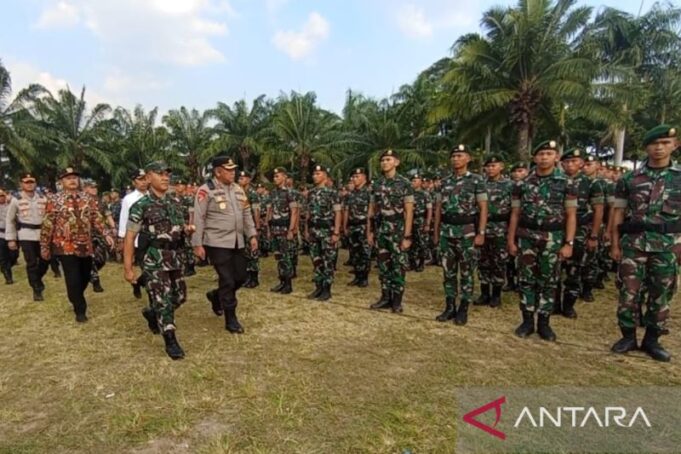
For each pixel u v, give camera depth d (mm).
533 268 3984
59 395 2939
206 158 26672
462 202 4355
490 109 15727
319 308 5027
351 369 3312
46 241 4406
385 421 2586
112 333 4172
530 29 13773
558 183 3869
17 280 6887
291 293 5820
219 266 4074
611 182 5531
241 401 2834
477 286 6227
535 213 3926
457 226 4363
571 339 3961
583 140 25266
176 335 4098
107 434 2484
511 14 14195
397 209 4742
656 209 3426
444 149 22109
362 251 6223
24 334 4184
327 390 2975
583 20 14242
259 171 25859
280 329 4270
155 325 4105
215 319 4609
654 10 18469
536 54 13984
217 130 27750
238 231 4113
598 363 3396
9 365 3445
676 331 4168
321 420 2604
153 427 2547
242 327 4242
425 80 23031
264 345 3830
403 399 2846
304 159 24047
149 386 3051
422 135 22109
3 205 6516
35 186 5613
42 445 2389
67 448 2365
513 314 4785
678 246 3395
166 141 30484
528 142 14773
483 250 5109
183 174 29750
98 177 30656
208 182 4094
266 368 3334
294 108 23844
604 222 5473
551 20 13992
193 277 6949
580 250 4523
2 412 2727
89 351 3715
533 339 3955
